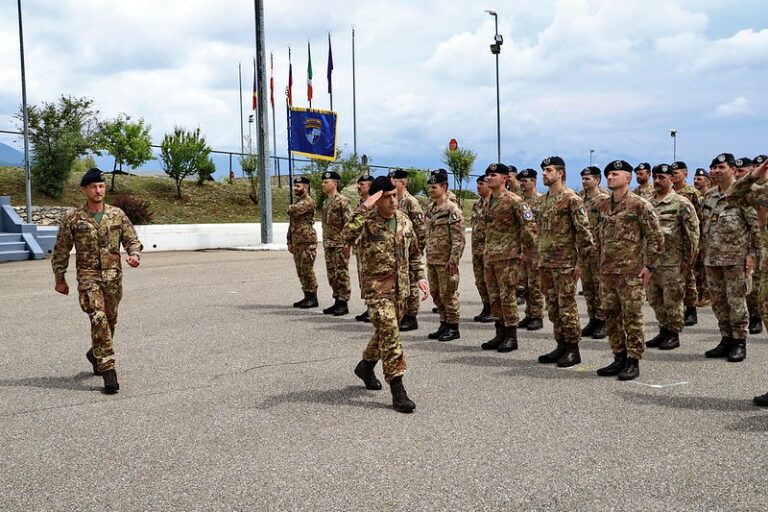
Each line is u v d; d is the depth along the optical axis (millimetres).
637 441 4355
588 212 9062
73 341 7828
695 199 9352
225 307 10266
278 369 6418
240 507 3461
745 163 6863
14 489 3729
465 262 17250
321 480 3777
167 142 30641
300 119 21078
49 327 8703
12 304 10680
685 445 4277
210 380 6020
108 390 5605
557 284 6539
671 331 7367
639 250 5914
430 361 6723
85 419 4938
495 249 7188
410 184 37188
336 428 4668
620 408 5082
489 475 3822
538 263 6719
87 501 3566
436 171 7898
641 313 5930
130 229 6078
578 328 6504
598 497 3529
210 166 31688
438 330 8023
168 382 5965
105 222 5883
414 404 5027
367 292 5230
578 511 3375
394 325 5164
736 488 3621
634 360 5945
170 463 4062
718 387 5664
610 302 6078
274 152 34719
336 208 9453
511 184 11164
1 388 5820
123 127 30547
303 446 4320
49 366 6637
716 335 8047
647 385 5746
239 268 15992
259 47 21609
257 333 8219
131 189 30250
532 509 3402
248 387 5781
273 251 21125
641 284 5922
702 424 4688
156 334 8172
